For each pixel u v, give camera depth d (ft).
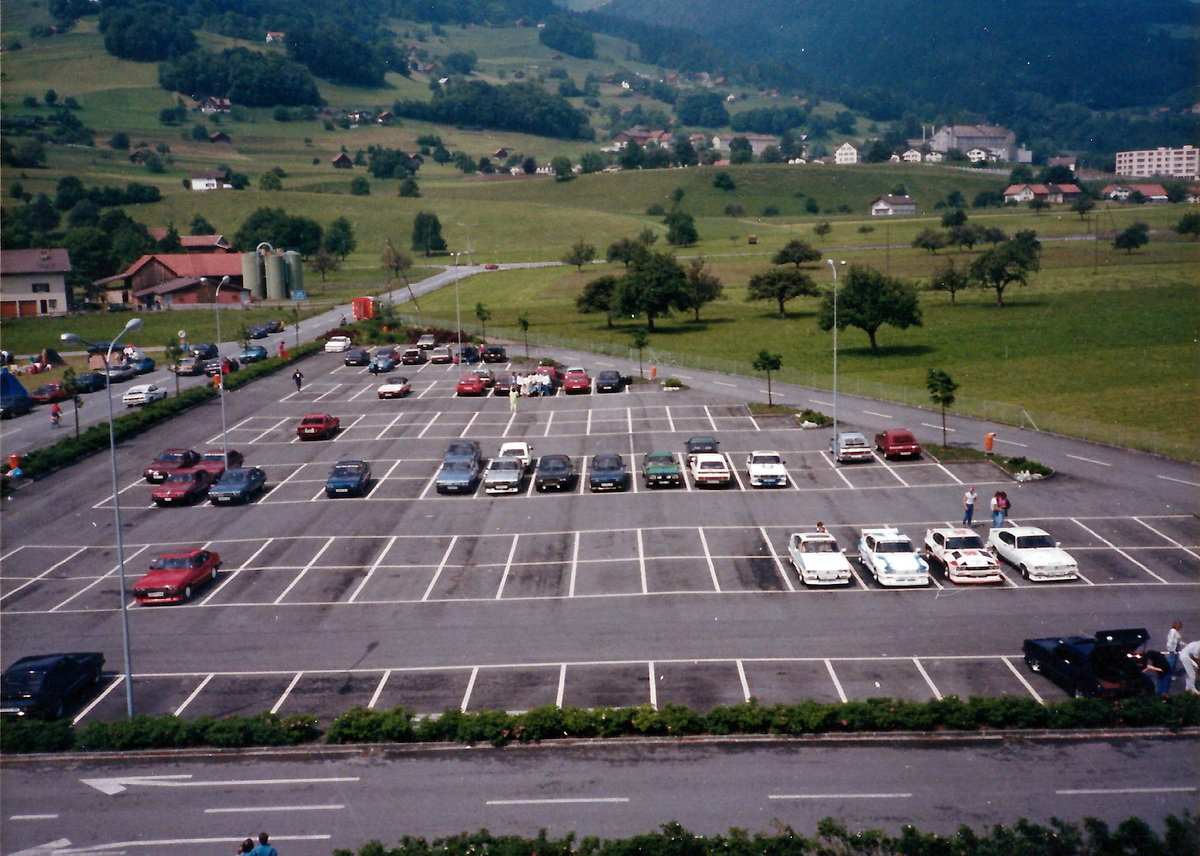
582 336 368.27
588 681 110.83
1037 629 120.37
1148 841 75.41
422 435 227.81
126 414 250.37
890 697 103.71
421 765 94.73
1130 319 360.89
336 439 226.79
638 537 158.40
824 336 357.00
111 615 135.33
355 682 112.88
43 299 451.53
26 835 85.46
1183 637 115.96
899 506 167.84
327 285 554.46
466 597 136.98
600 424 231.50
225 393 277.44
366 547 158.40
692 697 106.22
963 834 76.84
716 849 77.10
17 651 124.16
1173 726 95.66
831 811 84.64
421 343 335.67
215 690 112.27
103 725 100.22
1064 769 89.92
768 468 180.75
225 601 138.72
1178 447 192.34
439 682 112.06
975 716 97.09
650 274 379.14
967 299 426.10
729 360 304.50
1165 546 145.69
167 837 84.58
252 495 187.21
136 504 184.44
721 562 146.41
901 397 246.47
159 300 475.72
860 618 125.08
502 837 78.79
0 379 255.29
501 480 183.01
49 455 207.31
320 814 87.10
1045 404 241.55
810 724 96.73
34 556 159.33
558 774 92.22
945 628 121.39
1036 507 163.94
